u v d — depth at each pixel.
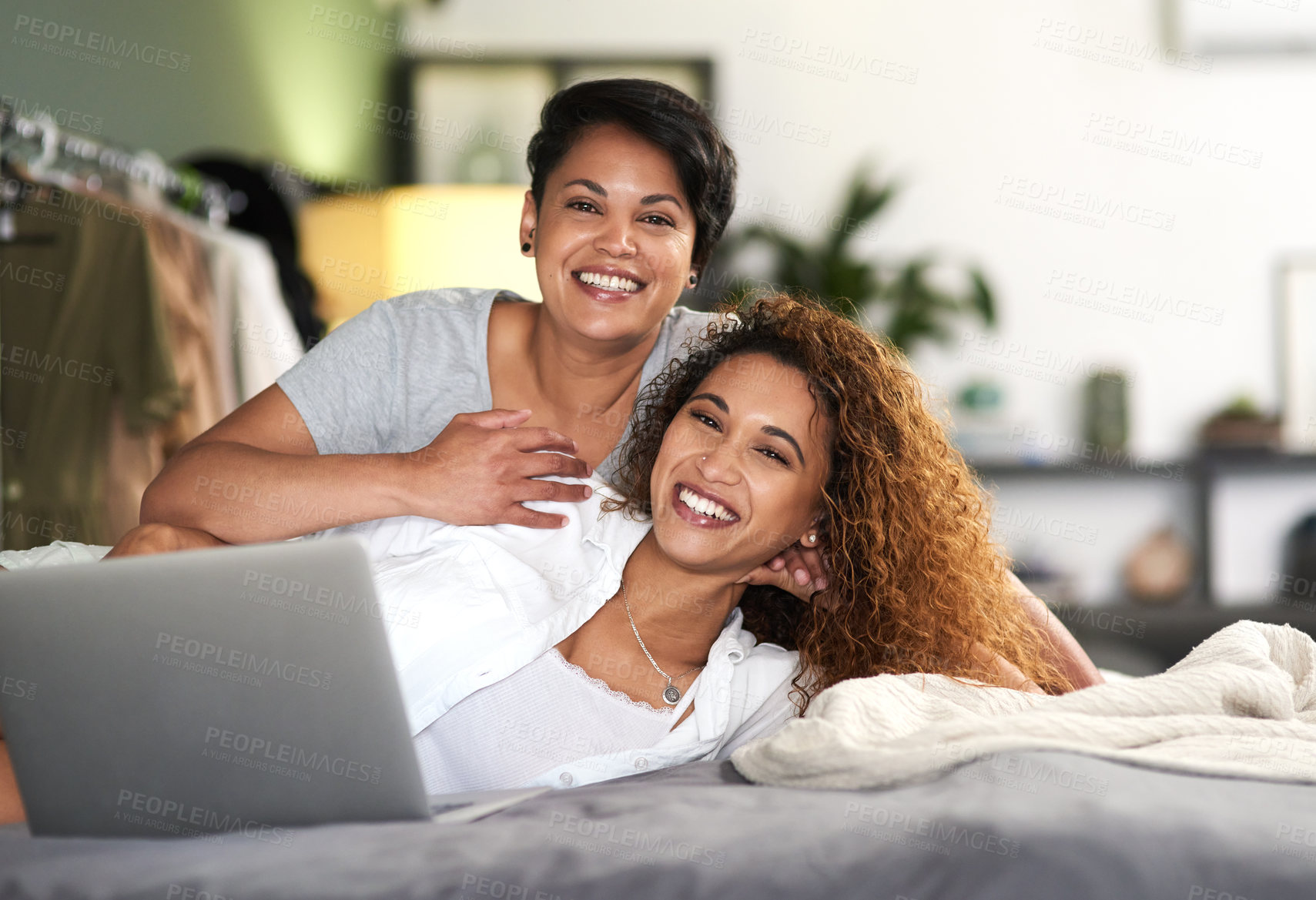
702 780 0.96
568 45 3.79
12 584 0.81
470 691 1.13
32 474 2.19
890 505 1.26
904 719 0.96
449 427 1.35
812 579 1.29
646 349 1.58
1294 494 3.60
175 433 2.46
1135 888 0.68
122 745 0.83
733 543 1.16
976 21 3.80
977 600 1.32
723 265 3.61
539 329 1.60
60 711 0.83
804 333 1.25
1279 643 1.21
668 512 1.17
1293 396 3.72
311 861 0.73
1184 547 3.60
